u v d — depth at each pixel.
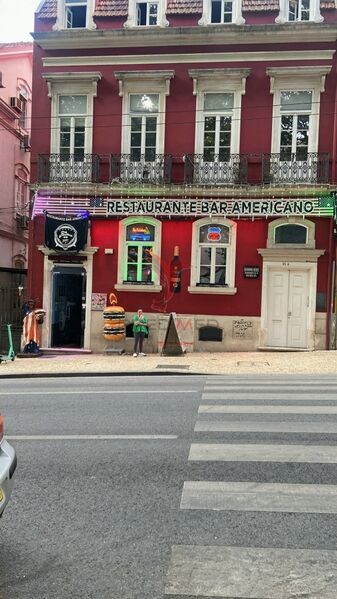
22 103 25.27
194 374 12.44
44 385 11.06
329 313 15.78
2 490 3.35
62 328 17.39
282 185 15.64
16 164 24.70
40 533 4.00
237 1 16.09
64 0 17.14
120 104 16.64
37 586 3.31
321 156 15.66
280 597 3.16
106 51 16.67
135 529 4.04
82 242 16.52
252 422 7.12
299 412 7.70
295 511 4.33
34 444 6.23
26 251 26.30
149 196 16.44
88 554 3.68
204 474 5.16
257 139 16.06
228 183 15.96
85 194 16.67
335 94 15.65
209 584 3.30
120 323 16.23
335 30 15.45
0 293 18.00
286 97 16.03
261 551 3.69
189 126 16.39
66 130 17.02
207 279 16.44
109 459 5.64
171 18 16.45
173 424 7.07
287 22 15.67
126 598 3.17
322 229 15.78
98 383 11.20
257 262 16.09
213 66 16.20
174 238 16.48
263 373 12.30
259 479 5.02
